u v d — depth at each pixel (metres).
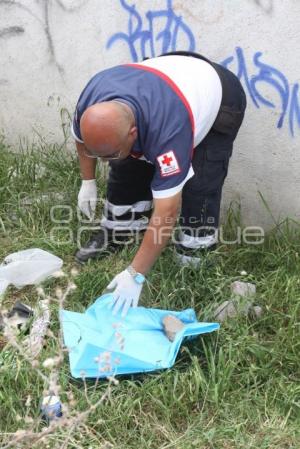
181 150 2.50
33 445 2.12
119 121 2.37
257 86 3.21
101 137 2.36
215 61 3.27
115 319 2.70
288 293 2.96
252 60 3.17
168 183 2.52
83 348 2.60
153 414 2.45
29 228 3.55
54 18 3.66
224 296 2.97
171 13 3.28
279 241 3.39
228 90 2.83
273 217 3.47
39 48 3.81
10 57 3.94
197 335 2.72
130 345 2.64
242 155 3.40
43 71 3.87
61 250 3.38
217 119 2.81
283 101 3.18
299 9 2.96
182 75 2.63
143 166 3.10
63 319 2.75
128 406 2.42
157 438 2.38
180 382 2.52
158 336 2.71
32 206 3.64
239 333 2.77
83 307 2.93
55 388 2.04
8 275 3.11
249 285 3.03
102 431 2.37
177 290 2.98
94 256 3.32
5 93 4.09
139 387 2.50
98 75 2.66
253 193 3.46
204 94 2.68
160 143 2.48
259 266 3.28
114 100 2.49
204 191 2.96
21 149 4.13
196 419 2.43
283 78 3.13
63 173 3.86
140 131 2.49
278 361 2.65
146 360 2.58
